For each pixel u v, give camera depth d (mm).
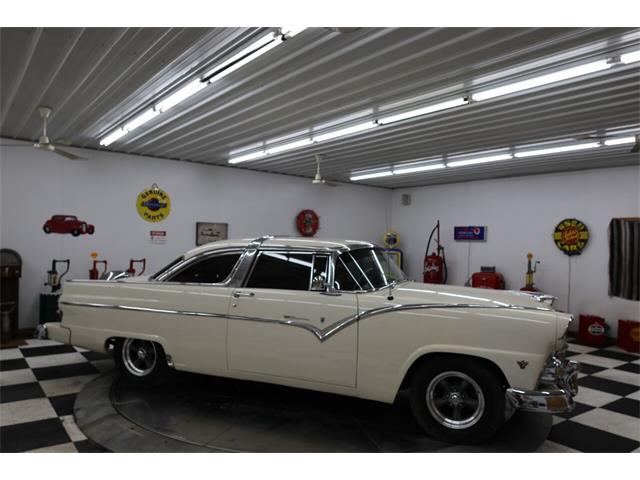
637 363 5719
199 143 6586
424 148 6516
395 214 10984
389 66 3674
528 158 6797
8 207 6293
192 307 3750
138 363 4176
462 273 9391
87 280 4301
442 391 3213
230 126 5547
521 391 2848
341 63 3641
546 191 8008
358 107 4750
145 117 5039
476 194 9172
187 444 2986
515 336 2922
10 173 6305
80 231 6570
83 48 3447
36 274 6520
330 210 9938
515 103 4418
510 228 8547
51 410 3641
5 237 6273
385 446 2994
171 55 3543
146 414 3496
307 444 3012
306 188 9562
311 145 6484
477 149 6477
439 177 9023
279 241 3758
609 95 4145
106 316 4094
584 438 3289
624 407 4016
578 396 4324
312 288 3418
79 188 6852
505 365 2914
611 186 7180
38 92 4445
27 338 6176
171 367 3842
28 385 4254
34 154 6484
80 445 3021
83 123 5578
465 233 9273
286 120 5250
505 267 8594
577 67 3512
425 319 3105
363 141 6184
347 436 3152
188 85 4047
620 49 3268
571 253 7590
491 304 3084
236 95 4430
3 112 5113
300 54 3479
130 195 7332
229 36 3215
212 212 8242
